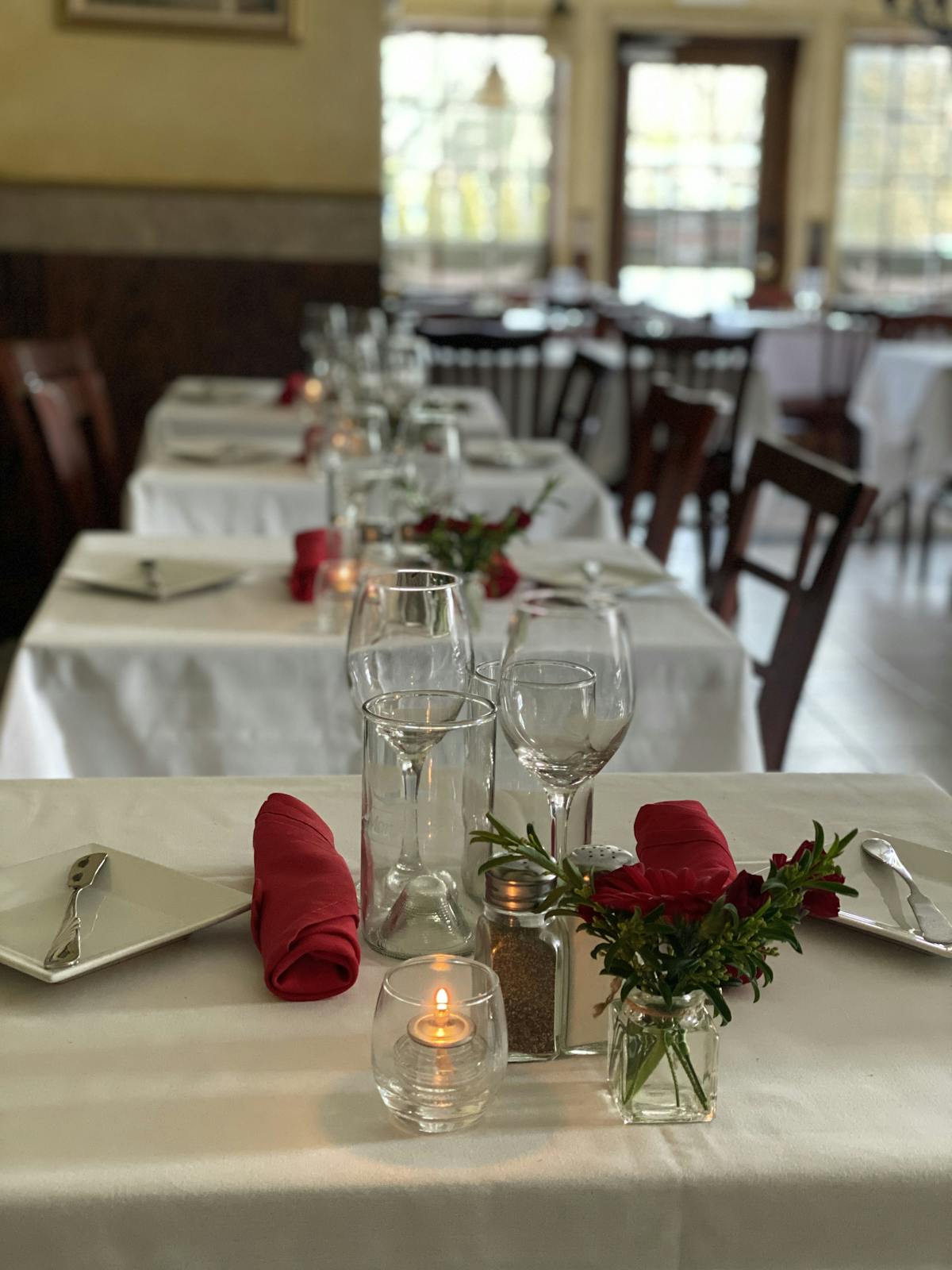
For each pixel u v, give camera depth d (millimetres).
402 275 9125
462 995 768
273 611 1871
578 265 9109
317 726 1742
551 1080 812
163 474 2963
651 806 1023
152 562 2018
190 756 1733
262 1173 716
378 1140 748
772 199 9195
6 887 1007
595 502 3031
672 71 9016
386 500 1945
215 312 5121
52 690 1706
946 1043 862
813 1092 805
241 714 1726
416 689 1062
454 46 8812
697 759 1777
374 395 3371
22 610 4457
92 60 4863
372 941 946
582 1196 722
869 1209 737
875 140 9141
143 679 1710
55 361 3406
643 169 9156
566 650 907
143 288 5070
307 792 1229
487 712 911
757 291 9305
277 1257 717
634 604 1944
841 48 8891
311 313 4176
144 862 1038
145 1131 752
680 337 4676
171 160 4977
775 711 2084
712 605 2309
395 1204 714
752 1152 746
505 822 919
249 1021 864
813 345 6492
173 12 4840
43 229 4984
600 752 900
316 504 2893
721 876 775
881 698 3775
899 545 5742
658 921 714
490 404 4102
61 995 889
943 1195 739
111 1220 707
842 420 6324
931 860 1099
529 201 9094
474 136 8969
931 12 8547
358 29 4930
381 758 922
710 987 727
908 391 5441
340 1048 837
